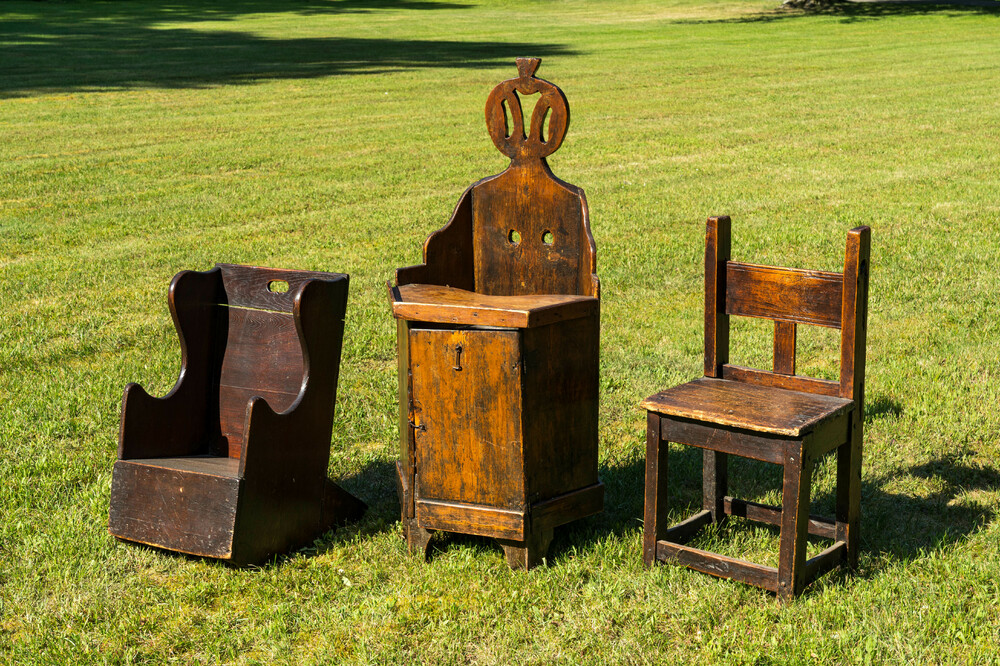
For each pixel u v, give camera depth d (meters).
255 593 3.96
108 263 9.09
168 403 4.50
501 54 31.05
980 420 5.34
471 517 4.04
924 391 5.75
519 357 3.86
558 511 4.12
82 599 3.90
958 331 6.75
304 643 3.66
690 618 3.70
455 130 17.14
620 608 3.79
